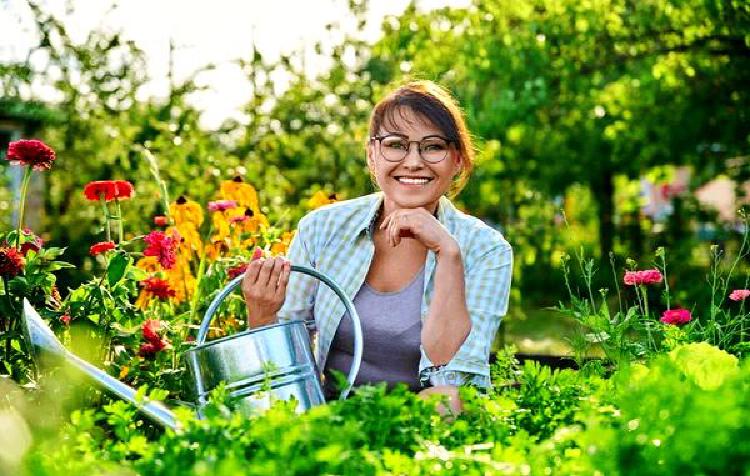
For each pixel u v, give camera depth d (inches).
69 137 456.8
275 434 67.8
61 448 71.4
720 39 483.2
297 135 449.1
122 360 145.9
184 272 193.8
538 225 585.3
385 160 123.2
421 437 73.5
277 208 286.0
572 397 95.1
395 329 123.0
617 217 687.1
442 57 506.9
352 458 66.0
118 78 482.0
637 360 151.6
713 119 513.0
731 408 69.1
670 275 523.8
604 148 565.9
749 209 534.9
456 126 123.8
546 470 68.2
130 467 69.2
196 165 342.3
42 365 95.9
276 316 113.8
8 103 494.0
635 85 521.3
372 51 504.7
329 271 127.6
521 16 503.2
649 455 66.3
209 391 98.7
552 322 603.5
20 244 156.1
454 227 128.0
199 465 59.6
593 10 488.1
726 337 157.9
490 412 84.7
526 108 499.2
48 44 493.4
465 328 112.7
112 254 166.7
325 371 126.7
